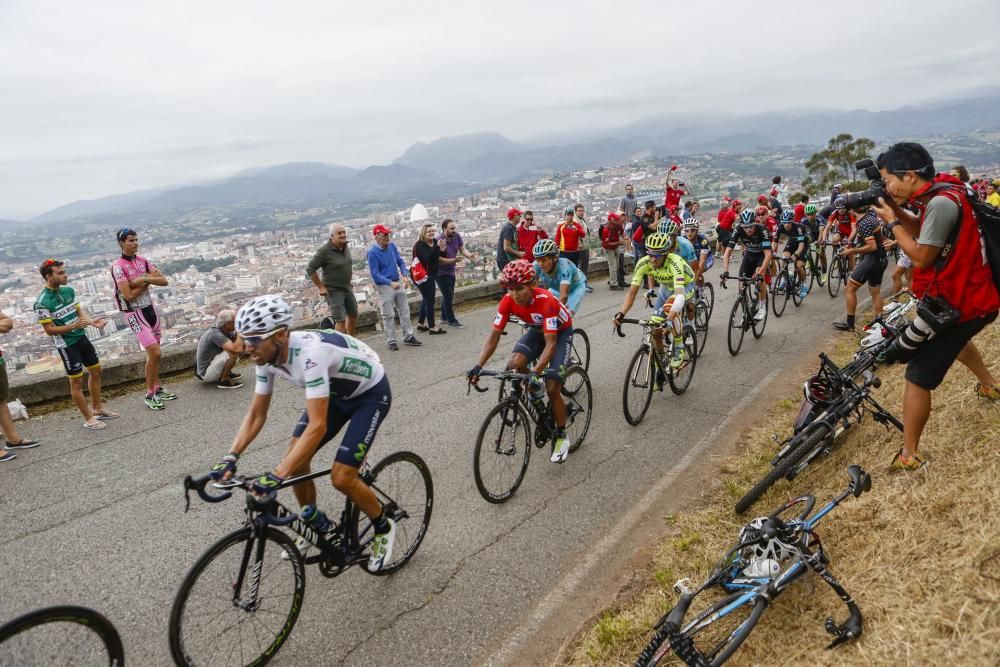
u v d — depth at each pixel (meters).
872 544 2.73
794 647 2.39
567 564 3.46
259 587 2.67
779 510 2.92
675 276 5.58
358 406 3.03
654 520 3.87
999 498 2.47
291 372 2.71
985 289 2.85
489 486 4.06
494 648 2.83
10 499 4.28
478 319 10.26
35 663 2.06
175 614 2.37
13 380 6.23
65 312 5.34
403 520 3.43
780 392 6.10
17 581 3.33
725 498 4.05
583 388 5.04
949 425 3.38
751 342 8.09
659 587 3.16
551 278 5.69
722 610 2.36
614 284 12.66
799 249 9.41
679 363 5.91
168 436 5.41
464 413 5.79
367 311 9.60
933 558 2.40
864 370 4.07
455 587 3.26
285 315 2.58
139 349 7.54
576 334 6.64
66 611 2.10
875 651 2.10
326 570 3.00
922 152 2.95
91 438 5.39
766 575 2.57
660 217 12.42
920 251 2.91
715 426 5.35
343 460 2.89
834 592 2.57
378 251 7.98
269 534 2.64
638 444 5.05
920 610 2.17
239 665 2.61
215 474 2.54
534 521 3.91
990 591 2.07
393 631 2.93
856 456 3.81
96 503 4.20
